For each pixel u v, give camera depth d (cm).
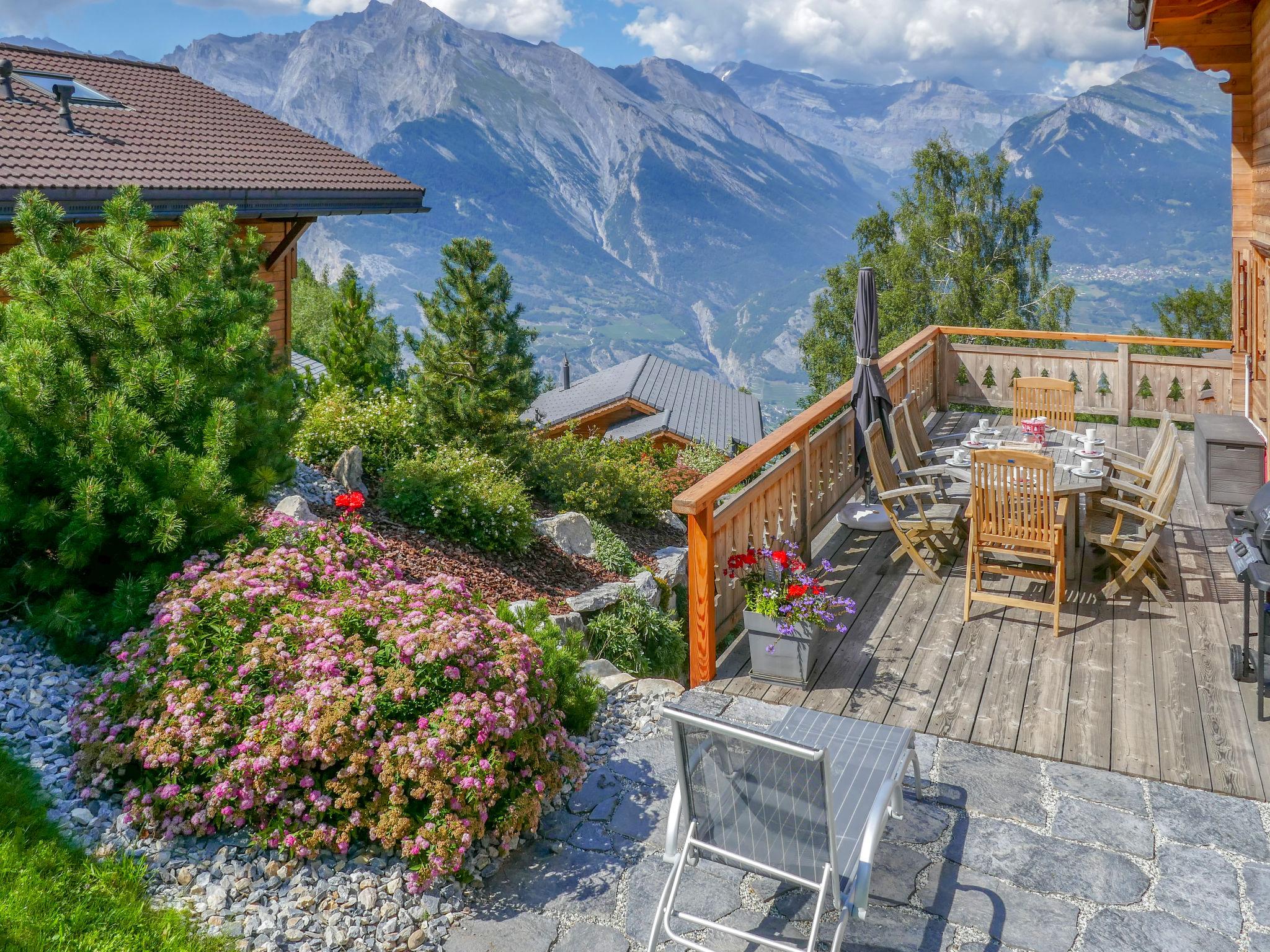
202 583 487
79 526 511
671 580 1270
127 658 467
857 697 500
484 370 1282
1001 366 1159
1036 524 563
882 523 714
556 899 373
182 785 409
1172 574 652
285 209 1152
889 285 3966
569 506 1404
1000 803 409
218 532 561
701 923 325
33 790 410
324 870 388
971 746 452
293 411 719
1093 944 330
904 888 362
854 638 570
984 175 3859
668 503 1627
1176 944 329
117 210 627
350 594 507
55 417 530
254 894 373
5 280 589
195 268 627
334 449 1085
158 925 348
